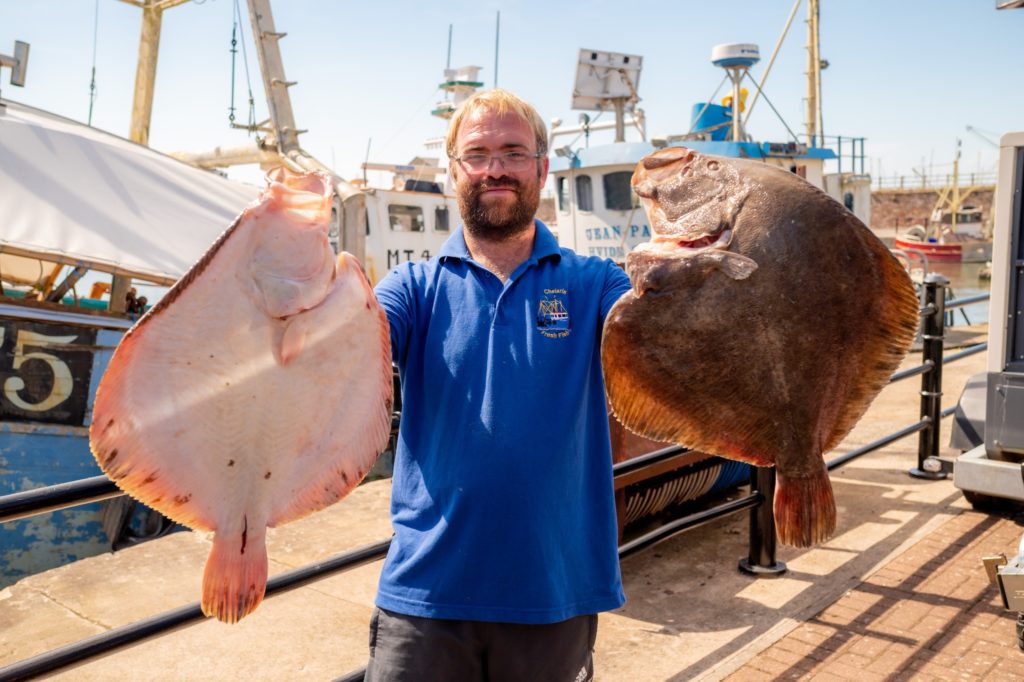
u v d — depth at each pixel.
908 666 3.74
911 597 4.44
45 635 4.38
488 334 2.20
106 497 2.25
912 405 10.81
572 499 2.21
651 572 4.98
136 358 1.70
